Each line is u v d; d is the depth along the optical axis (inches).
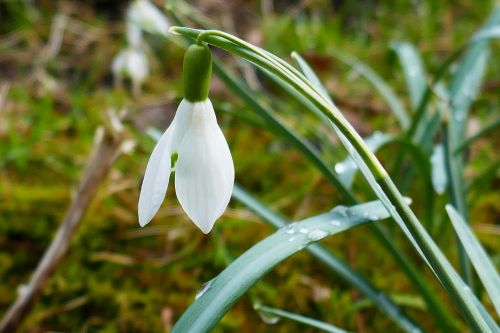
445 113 10.2
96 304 10.7
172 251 11.9
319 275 11.4
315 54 19.6
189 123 6.5
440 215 12.2
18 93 16.3
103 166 9.9
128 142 10.3
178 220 12.6
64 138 15.4
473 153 15.2
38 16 20.7
